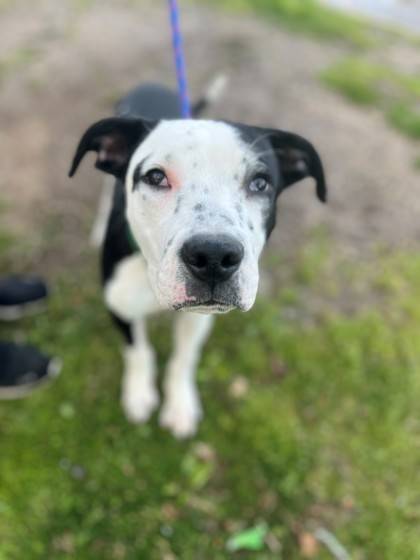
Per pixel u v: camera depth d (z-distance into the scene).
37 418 0.49
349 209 0.74
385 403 0.53
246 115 0.88
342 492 0.46
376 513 0.45
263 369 0.54
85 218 0.67
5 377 0.50
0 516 0.43
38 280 0.58
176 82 0.95
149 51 1.04
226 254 0.27
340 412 0.52
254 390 0.53
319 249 0.67
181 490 0.45
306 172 0.39
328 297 0.62
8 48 1.00
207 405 0.51
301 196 0.74
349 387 0.54
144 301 0.42
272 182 0.34
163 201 0.31
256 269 0.30
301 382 0.54
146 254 0.34
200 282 0.28
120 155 0.39
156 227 0.31
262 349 0.56
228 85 0.96
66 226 0.66
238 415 0.50
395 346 0.58
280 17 1.26
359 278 0.65
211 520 0.44
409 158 0.85
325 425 0.51
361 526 0.45
